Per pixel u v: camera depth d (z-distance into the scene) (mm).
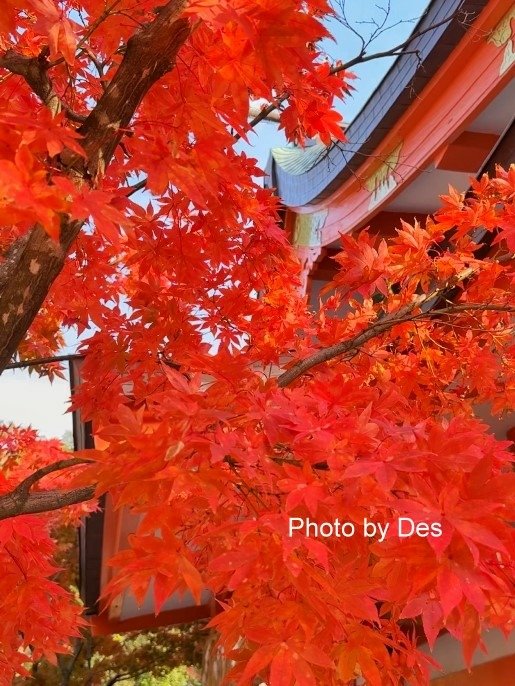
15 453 5254
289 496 1072
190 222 2141
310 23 1047
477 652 4336
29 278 1274
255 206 2027
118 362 2295
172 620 5840
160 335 2285
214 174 1290
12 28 1043
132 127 1288
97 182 1211
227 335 2641
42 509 1604
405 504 980
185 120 1318
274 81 1144
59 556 9492
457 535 974
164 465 1099
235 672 1365
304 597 1128
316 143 6176
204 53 1193
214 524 1587
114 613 5500
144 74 1219
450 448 1118
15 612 1621
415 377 2633
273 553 1146
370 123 4473
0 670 1850
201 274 2275
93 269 2438
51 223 820
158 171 1142
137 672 9133
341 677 1268
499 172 2461
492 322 2576
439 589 902
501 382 2926
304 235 6715
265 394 1309
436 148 3938
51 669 9016
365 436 1188
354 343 2242
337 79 2068
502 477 1015
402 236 2449
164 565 1106
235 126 1429
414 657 1494
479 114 3695
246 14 1043
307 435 1166
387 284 2502
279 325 2629
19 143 943
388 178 4598
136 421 1144
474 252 3268
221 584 1336
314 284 6496
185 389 1255
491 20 3191
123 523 4086
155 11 1405
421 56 3598
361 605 1157
